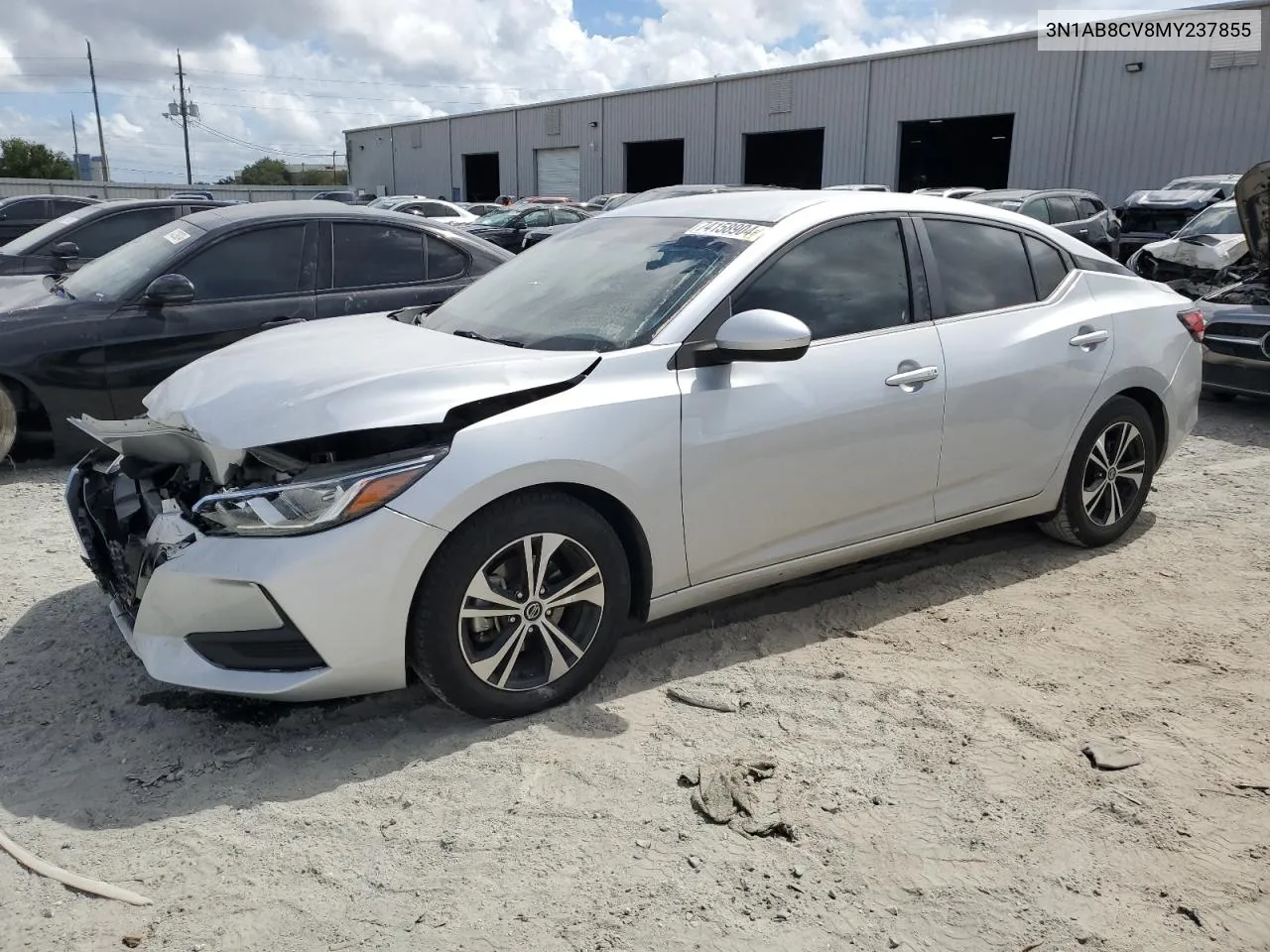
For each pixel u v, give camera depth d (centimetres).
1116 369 433
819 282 359
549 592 306
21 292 627
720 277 339
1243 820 261
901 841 253
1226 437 714
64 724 309
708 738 300
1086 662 351
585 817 261
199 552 277
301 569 269
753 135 3419
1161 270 1239
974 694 327
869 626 382
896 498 376
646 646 364
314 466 289
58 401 564
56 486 562
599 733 303
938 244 393
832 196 384
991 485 405
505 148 4559
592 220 433
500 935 219
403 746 297
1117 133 2483
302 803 268
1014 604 402
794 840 253
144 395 584
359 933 220
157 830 256
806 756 290
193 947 215
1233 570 438
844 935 221
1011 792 273
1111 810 265
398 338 354
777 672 342
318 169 8762
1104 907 230
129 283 588
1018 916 227
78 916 224
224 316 597
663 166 4100
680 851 248
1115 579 428
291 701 295
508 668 303
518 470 288
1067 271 435
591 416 304
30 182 3516
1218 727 307
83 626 376
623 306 344
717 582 343
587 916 225
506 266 426
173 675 282
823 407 346
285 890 233
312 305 620
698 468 323
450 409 288
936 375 374
